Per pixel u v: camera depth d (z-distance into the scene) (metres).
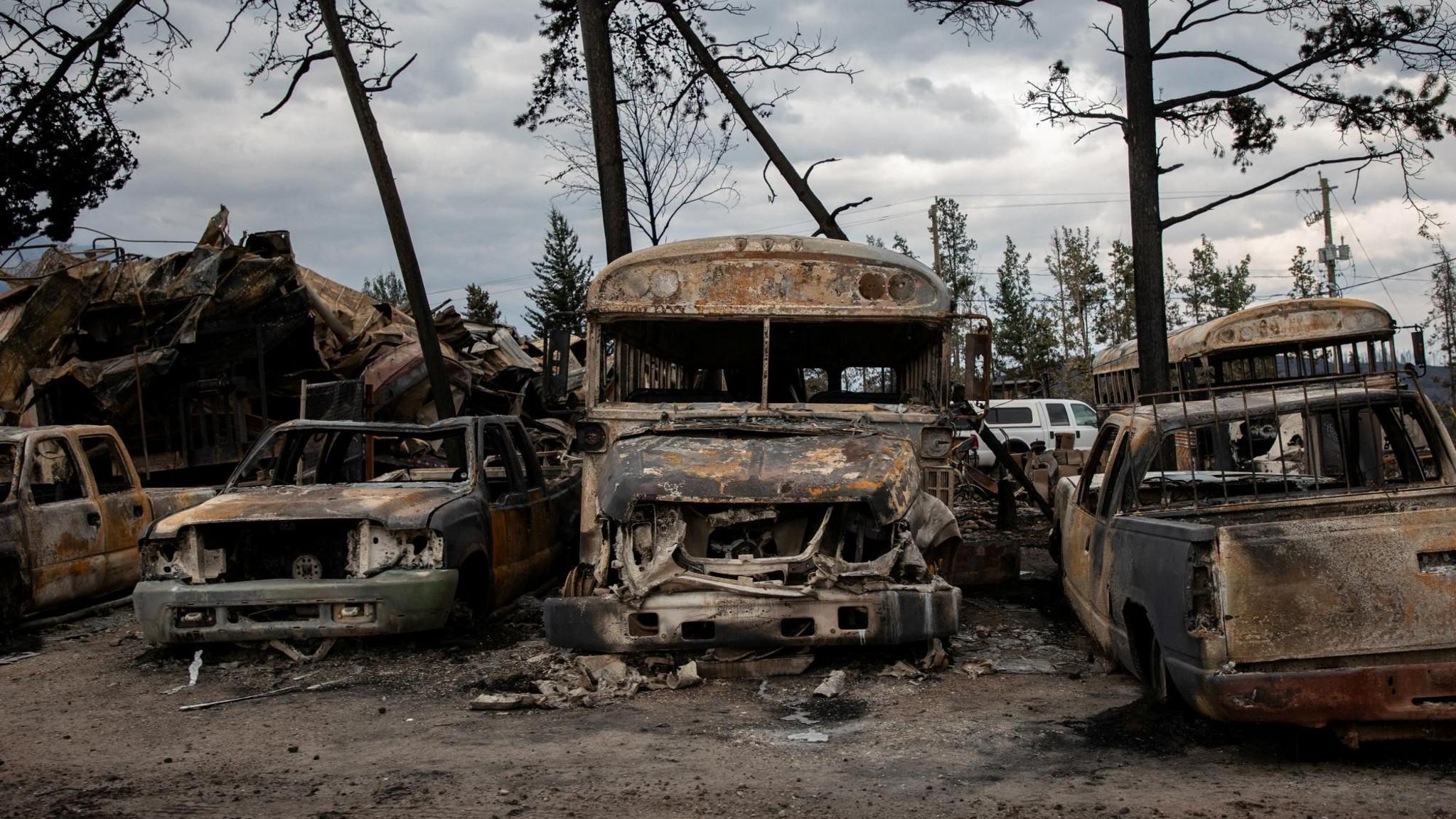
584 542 7.54
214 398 13.84
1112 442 7.13
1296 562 4.59
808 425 7.53
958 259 54.72
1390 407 6.12
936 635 6.27
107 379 12.86
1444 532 4.59
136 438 13.65
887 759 5.02
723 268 8.05
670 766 4.98
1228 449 6.89
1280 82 16.50
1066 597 8.03
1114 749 5.09
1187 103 16.61
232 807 4.57
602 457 7.86
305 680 6.90
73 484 9.51
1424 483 6.04
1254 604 4.58
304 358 15.26
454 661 7.27
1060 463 17.39
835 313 7.99
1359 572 4.57
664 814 4.34
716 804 4.44
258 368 14.24
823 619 6.16
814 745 5.26
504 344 21.80
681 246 8.08
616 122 15.59
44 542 8.90
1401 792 4.34
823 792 4.56
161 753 5.47
